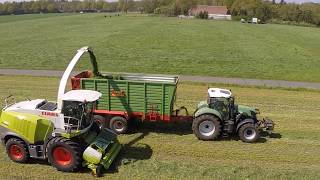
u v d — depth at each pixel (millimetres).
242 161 14484
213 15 135000
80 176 13000
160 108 16984
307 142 16625
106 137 14086
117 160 14281
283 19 132250
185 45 54281
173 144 16000
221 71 34312
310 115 20891
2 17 158000
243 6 140000
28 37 65000
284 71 35188
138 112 17172
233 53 47219
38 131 13484
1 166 13617
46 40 59844
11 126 13602
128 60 40094
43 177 12867
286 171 13648
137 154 14883
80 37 63719
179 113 20391
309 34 80125
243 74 32969
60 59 39844
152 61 39656
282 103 23391
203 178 13008
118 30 76125
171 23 97375
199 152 15219
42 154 13781
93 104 14633
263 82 29719
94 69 18094
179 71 33906
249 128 16141
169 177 13016
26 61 38188
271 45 57188
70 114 13445
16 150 13797
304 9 135000
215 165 14023
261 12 130875
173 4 157875
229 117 16469
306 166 14180
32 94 24297
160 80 18203
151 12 176125
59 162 13180
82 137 13758
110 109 17328
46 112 13523
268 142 16500
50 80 29000
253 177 13180
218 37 66188
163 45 53719
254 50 50719
